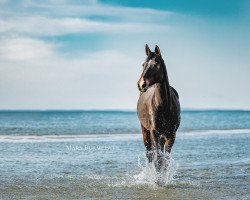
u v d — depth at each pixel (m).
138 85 9.98
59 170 12.86
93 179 11.33
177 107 10.86
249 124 54.62
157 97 10.39
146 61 10.09
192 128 41.25
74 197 9.21
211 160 15.10
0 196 9.30
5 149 18.61
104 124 55.44
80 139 24.33
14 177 11.62
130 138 25.22
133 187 10.30
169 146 10.95
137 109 12.58
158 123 10.64
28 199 9.02
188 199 8.99
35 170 12.85
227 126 47.16
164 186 10.39
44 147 19.50
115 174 12.11
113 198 9.11
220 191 9.77
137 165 13.87
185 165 13.77
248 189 9.97
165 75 10.26
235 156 16.33
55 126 45.84
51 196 9.31
